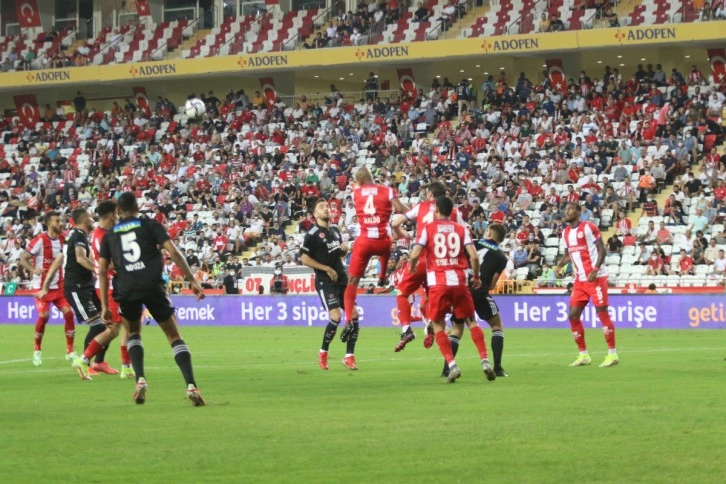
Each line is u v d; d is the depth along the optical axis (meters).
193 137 111.25
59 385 32.84
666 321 65.88
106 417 24.11
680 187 83.12
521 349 48.25
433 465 17.80
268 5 121.19
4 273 92.56
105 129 117.12
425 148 98.00
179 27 124.56
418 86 110.94
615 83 97.75
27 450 19.64
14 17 134.25
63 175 111.06
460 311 31.17
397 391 28.95
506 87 101.75
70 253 36.06
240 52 117.19
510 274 76.75
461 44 104.00
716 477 16.61
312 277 79.50
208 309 79.44
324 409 25.05
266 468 17.72
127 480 16.92
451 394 28.00
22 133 121.25
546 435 20.62
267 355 46.16
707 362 38.81
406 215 36.06
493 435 20.69
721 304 64.56
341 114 107.19
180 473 17.41
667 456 18.33
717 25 93.81
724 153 89.25
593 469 17.30
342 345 53.31
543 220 82.19
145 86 125.56
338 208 90.44
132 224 25.72
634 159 88.31
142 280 25.58
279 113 110.62
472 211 84.94
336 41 110.56
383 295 72.31
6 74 123.75
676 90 93.75
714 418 22.66
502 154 94.94
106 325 35.16
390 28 109.69
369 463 18.03
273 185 99.19
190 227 93.94
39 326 41.88
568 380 31.78
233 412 24.66
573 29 100.56
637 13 100.50
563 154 90.56
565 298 67.94
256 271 81.88
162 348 52.09
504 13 106.56
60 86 124.31
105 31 129.00
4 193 109.81
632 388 29.03
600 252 37.47
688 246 76.06
